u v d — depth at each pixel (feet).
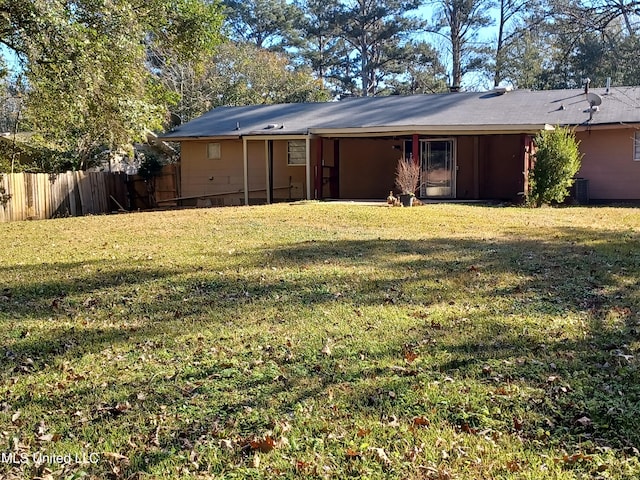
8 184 48.83
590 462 8.77
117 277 21.91
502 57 116.98
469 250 26.27
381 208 44.14
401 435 9.77
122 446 9.86
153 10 48.55
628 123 51.75
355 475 8.66
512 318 16.07
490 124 50.55
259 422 10.45
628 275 20.85
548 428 9.91
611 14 61.52
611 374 12.07
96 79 40.16
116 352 14.40
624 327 15.11
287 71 109.81
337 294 19.07
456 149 58.54
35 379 12.87
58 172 64.90
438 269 22.40
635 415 10.23
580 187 53.47
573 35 75.25
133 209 64.49
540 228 33.63
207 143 63.10
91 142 64.28
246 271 22.47
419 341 14.37
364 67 138.72
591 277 20.63
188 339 15.11
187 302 18.65
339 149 63.00
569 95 60.23
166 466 9.14
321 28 139.85
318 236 31.12
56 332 16.08
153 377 12.70
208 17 51.88
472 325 15.55
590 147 54.95
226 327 16.02
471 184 58.65
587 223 36.06
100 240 31.19
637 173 53.83
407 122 53.83
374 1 135.74
